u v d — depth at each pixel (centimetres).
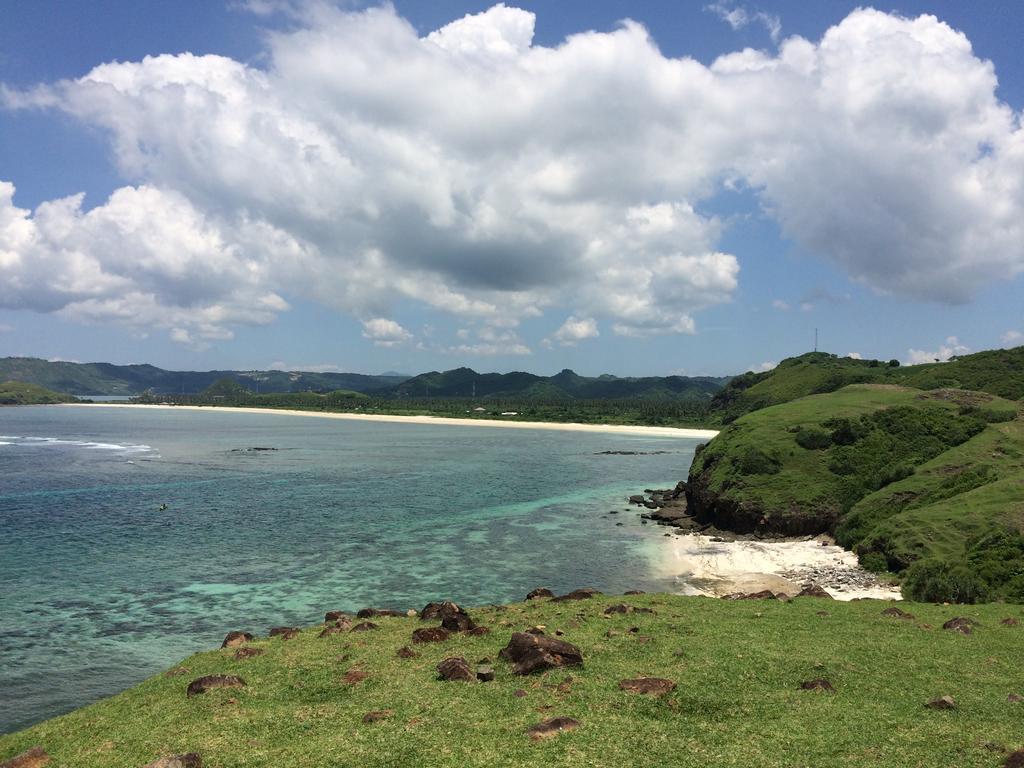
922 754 1492
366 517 8150
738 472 8319
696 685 1967
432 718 1769
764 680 2025
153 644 3950
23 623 4303
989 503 5650
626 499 9988
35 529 7244
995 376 15350
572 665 2172
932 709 1777
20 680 3416
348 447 18112
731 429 9888
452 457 15625
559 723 1680
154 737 1738
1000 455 7225
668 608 3200
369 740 1642
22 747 1794
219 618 4438
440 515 8381
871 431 8831
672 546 6850
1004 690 1930
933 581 4125
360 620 3216
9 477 11469
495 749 1568
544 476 12375
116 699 2183
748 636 2544
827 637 2530
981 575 4434
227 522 7731
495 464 14262
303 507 8788
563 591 5188
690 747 1559
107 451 16362
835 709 1778
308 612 4578
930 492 6756
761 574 5731
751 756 1505
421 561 6072
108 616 4450
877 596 4828
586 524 7994
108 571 5584
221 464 13712
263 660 2436
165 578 5391
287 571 5656
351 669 2247
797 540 7162
